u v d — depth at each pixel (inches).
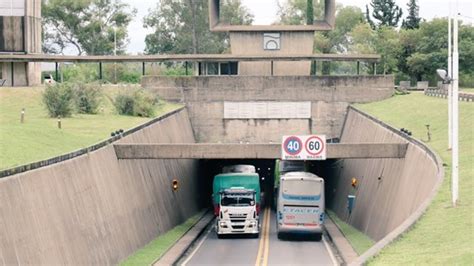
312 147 2011.6
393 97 3191.4
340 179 2817.4
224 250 1904.5
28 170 1333.7
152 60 3208.7
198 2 5969.5
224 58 3233.3
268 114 3171.8
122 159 1929.1
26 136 1835.6
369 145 1994.3
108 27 5807.1
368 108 3024.1
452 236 1264.8
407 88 3636.8
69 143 1875.0
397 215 1839.3
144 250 1835.6
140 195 2007.9
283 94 3161.9
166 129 2625.5
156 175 2244.1
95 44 5777.6
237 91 3169.3
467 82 4232.3
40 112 2527.1
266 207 3016.7
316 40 5590.6
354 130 2866.6
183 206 2566.4
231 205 2156.7
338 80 3169.3
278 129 3176.7
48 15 5733.3
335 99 3176.7
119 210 1785.2
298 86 3161.9
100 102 2790.4
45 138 1867.6
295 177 2105.1
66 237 1412.4
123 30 5807.1
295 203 2097.7
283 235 2156.7
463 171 1688.0
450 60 2004.2
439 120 2400.3
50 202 1384.1
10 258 1164.5
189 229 2316.7
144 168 2123.5
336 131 3176.7
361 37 5251.0
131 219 1868.8
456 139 1489.9
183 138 2923.2
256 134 3179.1
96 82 2896.2
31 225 1275.8
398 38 4726.9
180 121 2945.4
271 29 3422.7
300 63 3457.2
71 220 1461.6
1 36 3134.8
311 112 3166.8
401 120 2600.9
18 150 1640.0
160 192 2250.2
